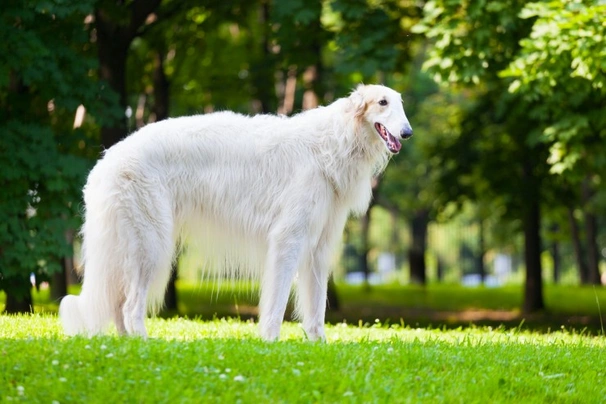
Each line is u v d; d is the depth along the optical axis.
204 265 8.69
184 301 22.78
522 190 20.69
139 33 17.09
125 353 6.87
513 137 20.14
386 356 7.52
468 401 6.79
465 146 22.11
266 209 8.46
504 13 14.59
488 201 23.61
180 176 8.25
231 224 8.48
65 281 17.83
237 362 6.89
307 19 15.94
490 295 27.42
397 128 8.43
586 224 31.83
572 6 13.16
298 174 8.48
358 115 8.62
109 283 8.14
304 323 8.78
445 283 36.88
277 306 8.34
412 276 34.50
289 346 7.47
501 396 7.03
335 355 7.29
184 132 8.33
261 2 19.66
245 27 19.58
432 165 24.86
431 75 15.55
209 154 8.35
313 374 6.76
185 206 8.34
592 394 7.40
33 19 13.27
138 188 8.06
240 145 8.45
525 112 18.14
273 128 8.62
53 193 13.83
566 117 14.96
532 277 21.70
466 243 46.19
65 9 13.18
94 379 6.35
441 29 15.16
